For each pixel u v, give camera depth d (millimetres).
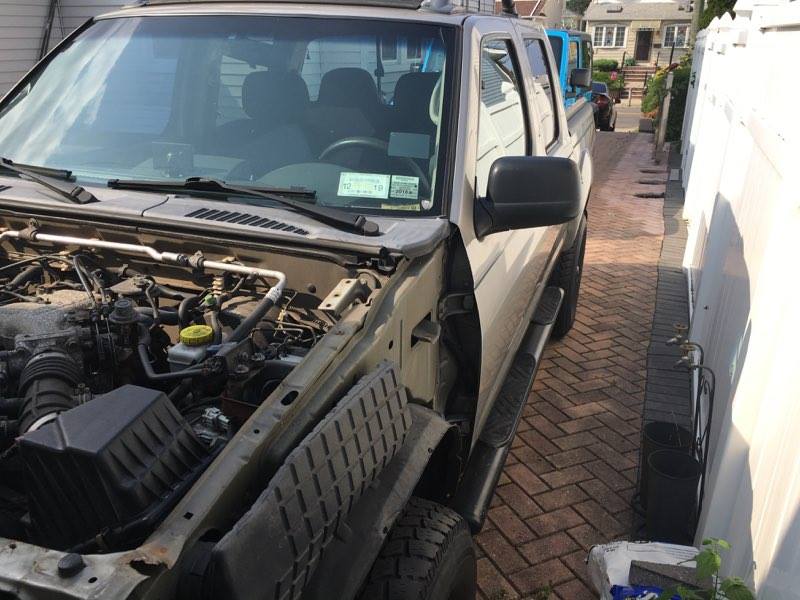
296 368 1848
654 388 5121
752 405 2756
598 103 19484
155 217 2461
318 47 3014
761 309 2795
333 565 1809
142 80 3176
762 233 3080
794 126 2592
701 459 3846
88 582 1210
